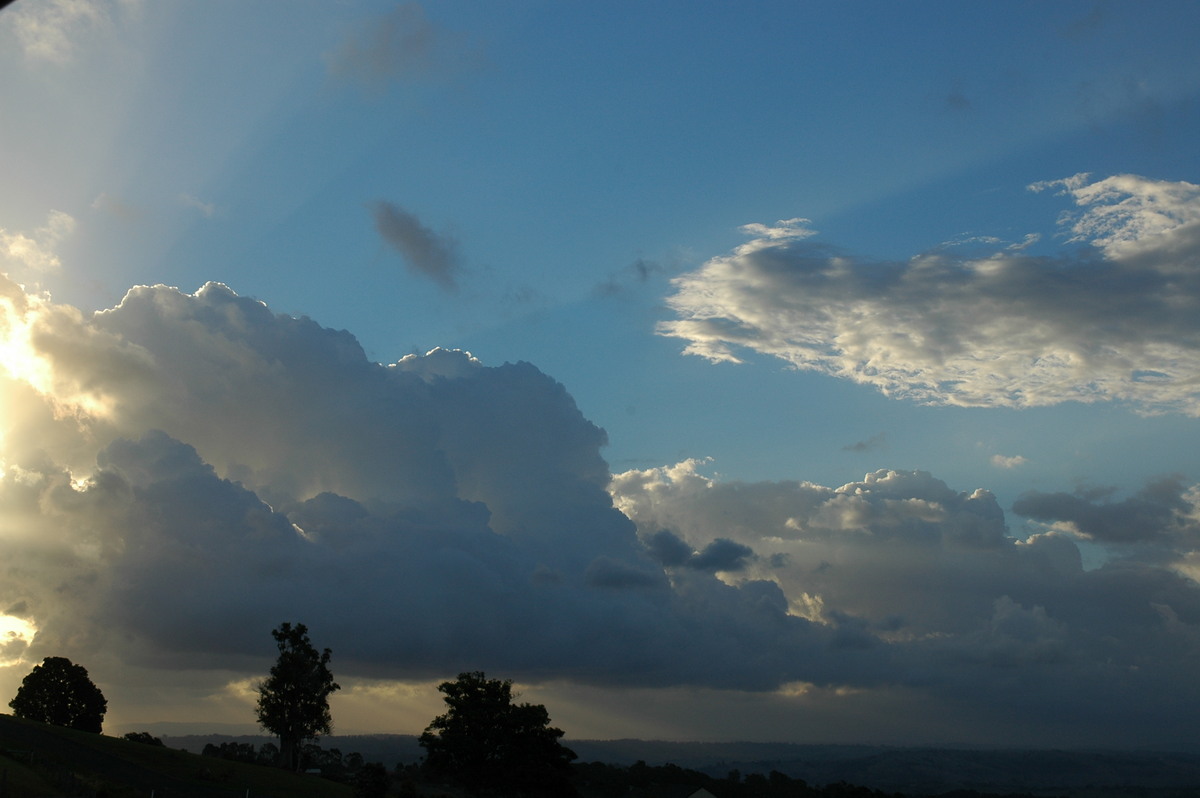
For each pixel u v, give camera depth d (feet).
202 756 406.41
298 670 435.94
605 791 521.65
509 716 329.11
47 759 312.71
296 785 364.58
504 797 327.47
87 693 453.99
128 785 295.28
